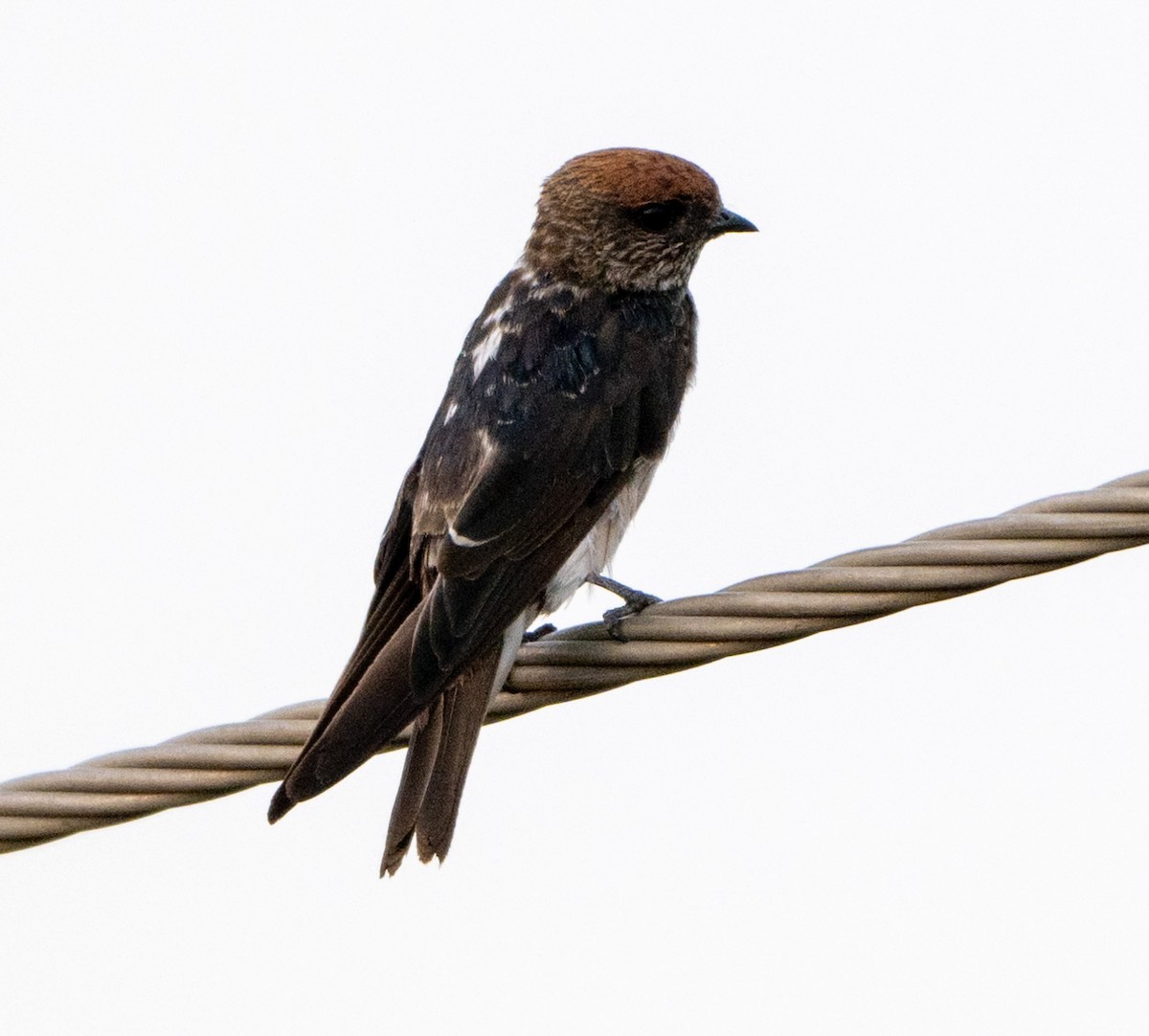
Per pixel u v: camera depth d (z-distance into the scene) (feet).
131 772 31.55
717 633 32.12
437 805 32.94
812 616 31.30
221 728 32.04
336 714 32.07
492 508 36.70
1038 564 29.89
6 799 31.48
